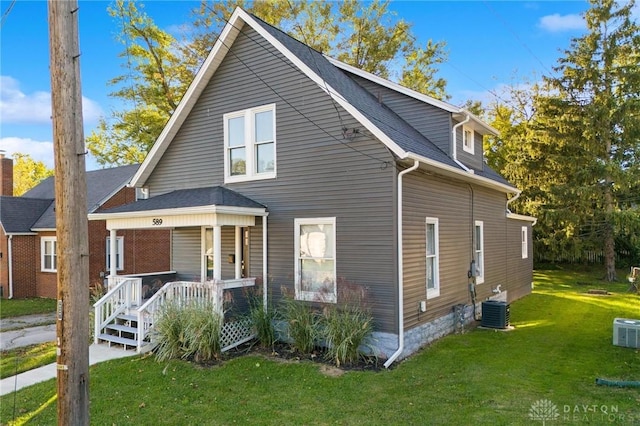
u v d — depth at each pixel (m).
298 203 9.51
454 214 10.93
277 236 9.78
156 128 22.73
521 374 7.06
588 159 20.05
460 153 11.82
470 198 12.00
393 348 8.10
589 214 20.33
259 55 10.22
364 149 8.61
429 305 9.38
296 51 9.93
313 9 22.89
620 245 23.73
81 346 4.08
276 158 9.89
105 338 9.23
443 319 10.02
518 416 5.41
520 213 23.31
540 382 6.66
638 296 15.78
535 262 25.56
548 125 21.22
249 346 8.92
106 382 6.87
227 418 5.54
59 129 4.05
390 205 8.27
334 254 8.95
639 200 20.27
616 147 20.08
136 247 19.81
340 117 8.91
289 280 9.55
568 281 20.61
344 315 8.01
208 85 11.16
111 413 5.71
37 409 5.97
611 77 19.56
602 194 19.89
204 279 11.53
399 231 8.20
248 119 10.38
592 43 19.73
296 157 9.57
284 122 9.79
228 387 6.64
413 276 8.72
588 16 19.86
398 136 9.10
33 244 18.69
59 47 4.05
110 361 8.00
